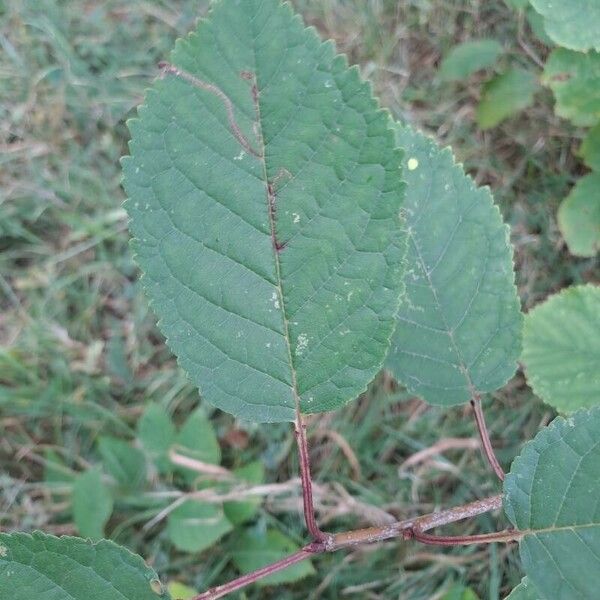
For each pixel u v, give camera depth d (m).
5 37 0.43
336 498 0.38
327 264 0.16
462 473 0.39
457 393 0.21
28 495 0.40
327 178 0.15
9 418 0.41
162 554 0.39
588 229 0.35
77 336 0.42
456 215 0.20
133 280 0.43
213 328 0.16
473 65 0.40
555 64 0.31
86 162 0.43
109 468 0.40
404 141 0.20
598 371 0.28
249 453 0.40
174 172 0.15
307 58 0.14
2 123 0.43
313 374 0.16
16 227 0.42
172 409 0.41
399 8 0.43
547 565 0.16
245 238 0.16
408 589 0.38
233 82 0.15
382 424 0.40
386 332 0.16
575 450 0.17
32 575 0.16
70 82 0.43
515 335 0.20
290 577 0.36
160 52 0.44
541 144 0.41
